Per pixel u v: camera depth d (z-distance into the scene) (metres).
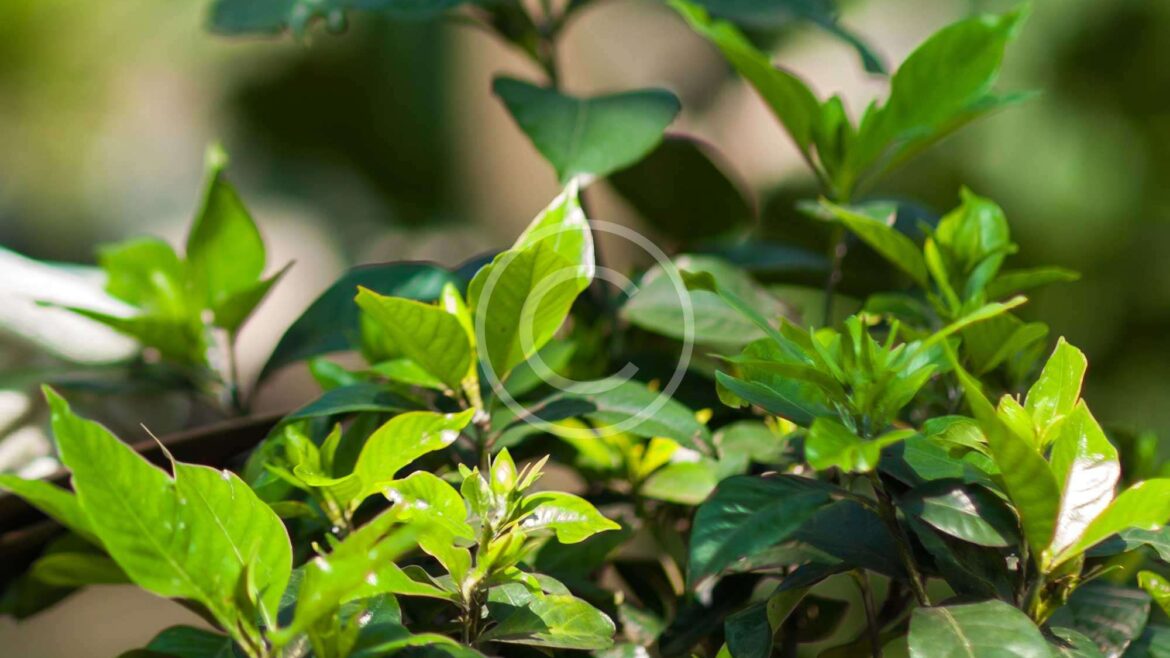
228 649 0.87
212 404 1.11
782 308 1.06
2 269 1.16
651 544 1.13
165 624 2.12
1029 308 1.39
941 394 1.01
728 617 0.91
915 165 2.62
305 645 0.86
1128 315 2.60
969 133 2.59
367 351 1.02
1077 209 2.57
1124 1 2.49
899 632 0.95
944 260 1.01
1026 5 1.03
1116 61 2.55
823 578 0.90
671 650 0.95
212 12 1.23
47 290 1.16
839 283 1.15
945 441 0.89
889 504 0.89
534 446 1.03
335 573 0.82
